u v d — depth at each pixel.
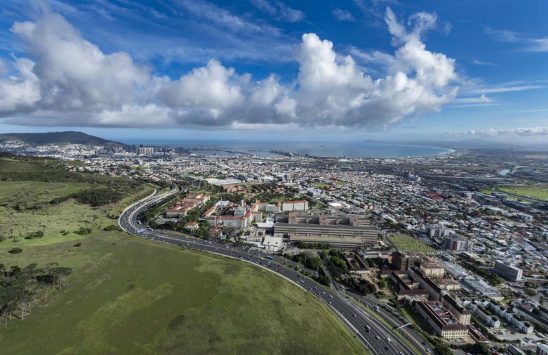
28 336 169.62
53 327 178.00
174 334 178.38
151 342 171.38
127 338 173.25
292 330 190.50
